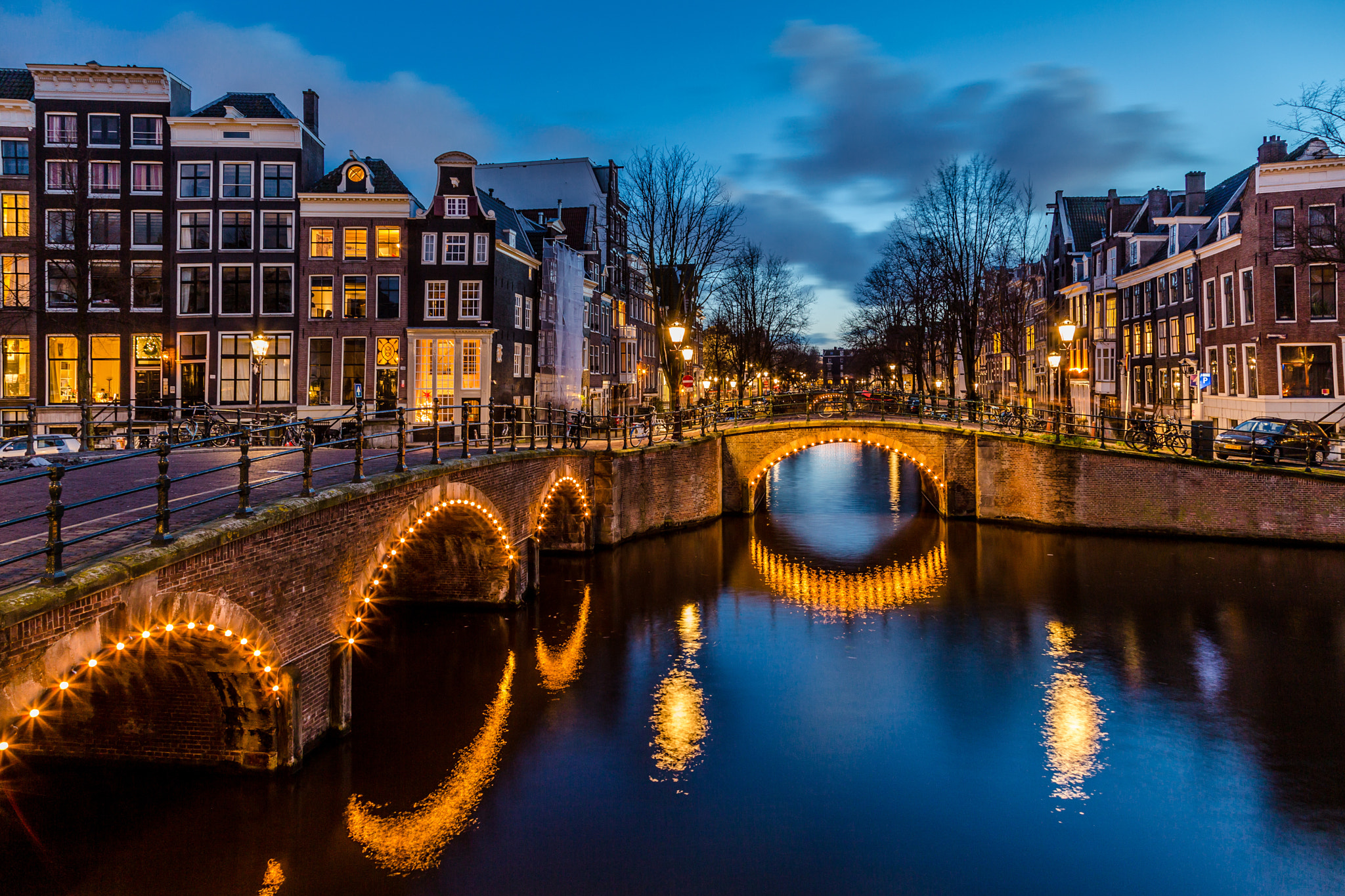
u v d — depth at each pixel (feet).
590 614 58.29
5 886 25.95
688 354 97.30
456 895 26.81
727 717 41.83
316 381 107.86
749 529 91.09
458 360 107.55
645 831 31.14
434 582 58.29
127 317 106.73
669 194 107.65
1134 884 28.55
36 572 20.81
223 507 30.48
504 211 125.80
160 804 30.35
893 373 222.28
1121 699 44.27
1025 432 92.58
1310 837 31.45
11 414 104.88
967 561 75.05
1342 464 78.74
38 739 32.01
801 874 28.71
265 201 107.14
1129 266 141.49
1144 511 82.17
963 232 119.55
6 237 105.60
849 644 53.26
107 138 106.42
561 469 66.80
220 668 29.48
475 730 39.14
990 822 32.30
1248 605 59.77
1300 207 97.66
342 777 33.68
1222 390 109.91
